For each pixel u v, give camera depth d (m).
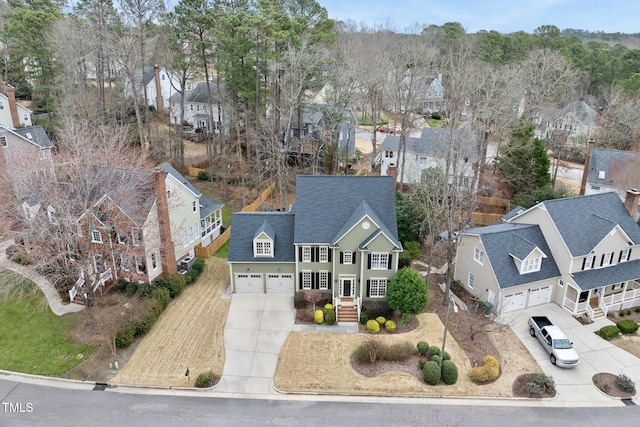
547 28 87.06
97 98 59.34
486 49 86.62
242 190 51.22
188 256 40.16
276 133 51.50
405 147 52.72
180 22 50.25
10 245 40.44
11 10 75.75
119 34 51.94
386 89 69.31
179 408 25.53
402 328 32.69
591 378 28.55
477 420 25.17
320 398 26.55
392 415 25.41
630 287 38.03
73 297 34.09
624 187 50.34
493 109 44.75
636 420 25.42
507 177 50.38
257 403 26.06
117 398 26.06
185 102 70.75
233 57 46.53
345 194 36.28
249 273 35.91
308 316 33.56
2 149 41.09
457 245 35.56
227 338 31.19
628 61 89.94
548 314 34.91
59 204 29.30
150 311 31.88
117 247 32.81
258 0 48.44
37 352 29.22
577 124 74.81
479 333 32.34
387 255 33.81
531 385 27.17
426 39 92.94
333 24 57.22
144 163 43.94
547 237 36.25
